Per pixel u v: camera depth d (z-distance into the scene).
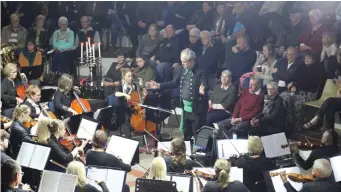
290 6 13.53
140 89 12.41
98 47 14.27
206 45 13.35
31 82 14.17
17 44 15.59
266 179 7.97
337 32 12.30
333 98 11.20
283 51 12.91
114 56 15.48
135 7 15.77
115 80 13.96
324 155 8.88
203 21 14.66
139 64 13.45
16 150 9.12
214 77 13.23
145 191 6.79
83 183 6.94
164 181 6.76
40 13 16.27
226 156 8.92
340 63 11.81
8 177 6.08
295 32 13.11
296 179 7.91
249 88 11.60
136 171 10.55
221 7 14.26
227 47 13.38
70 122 10.00
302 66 12.05
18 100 11.41
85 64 13.91
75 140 9.44
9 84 11.80
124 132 12.07
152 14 15.66
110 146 8.88
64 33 15.35
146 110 12.01
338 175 8.05
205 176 7.86
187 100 12.05
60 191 6.77
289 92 11.92
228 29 14.05
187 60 12.10
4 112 10.91
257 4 14.16
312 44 12.55
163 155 8.72
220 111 11.88
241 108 11.48
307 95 11.89
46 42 15.73
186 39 14.45
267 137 9.39
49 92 13.42
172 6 15.27
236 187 7.05
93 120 9.80
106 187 7.17
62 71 15.24
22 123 9.26
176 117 13.20
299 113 11.73
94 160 8.12
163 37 14.83
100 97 13.58
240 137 10.88
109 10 15.91
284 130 11.38
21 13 16.30
